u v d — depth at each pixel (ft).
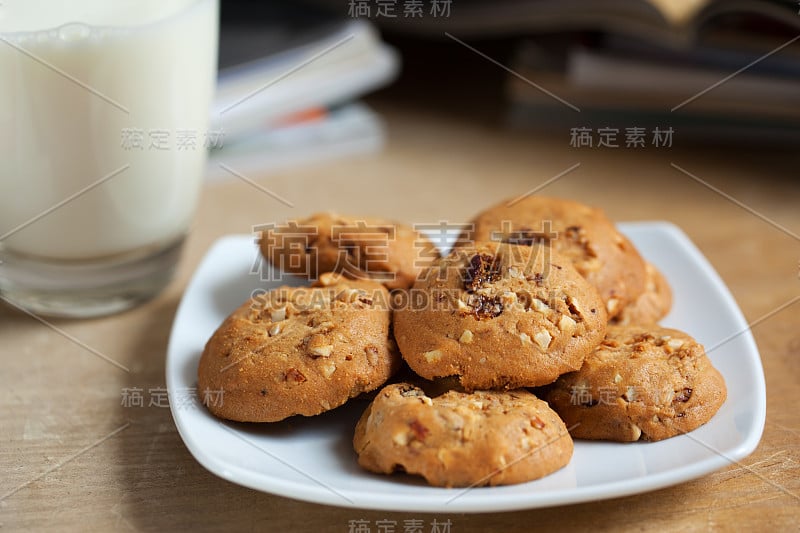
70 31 1.17
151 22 1.23
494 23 1.75
